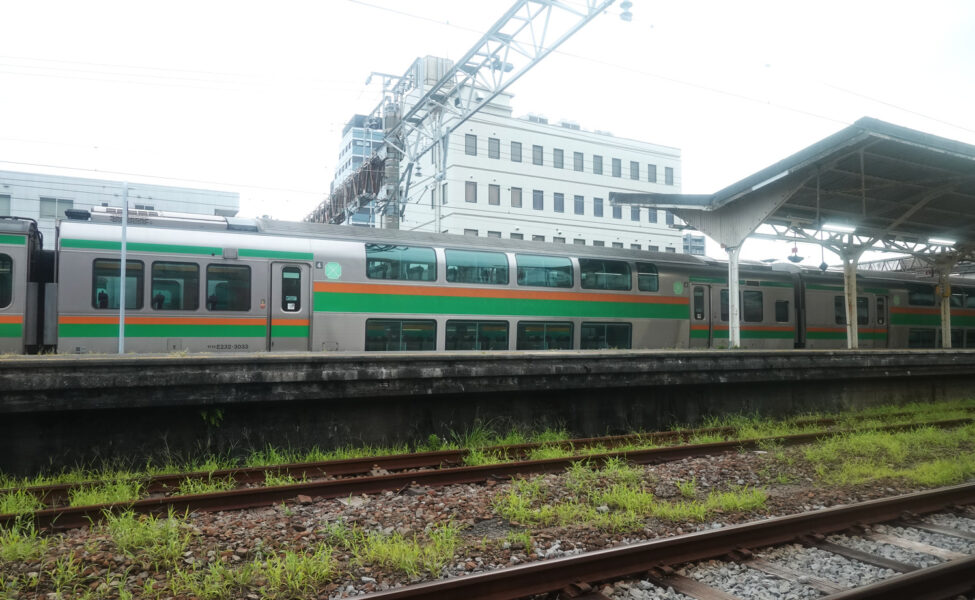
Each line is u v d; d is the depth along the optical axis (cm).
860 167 1377
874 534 562
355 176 2423
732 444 970
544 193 4394
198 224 1318
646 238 4822
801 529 551
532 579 428
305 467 782
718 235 1627
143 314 1234
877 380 1507
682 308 1873
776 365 1283
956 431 1118
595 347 1705
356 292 1408
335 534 541
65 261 1190
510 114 4309
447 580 408
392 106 2228
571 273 1681
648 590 440
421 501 661
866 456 916
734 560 495
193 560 479
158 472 784
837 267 2433
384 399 944
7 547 484
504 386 986
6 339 1165
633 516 591
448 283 1506
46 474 747
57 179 3550
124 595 415
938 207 1783
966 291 2709
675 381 1153
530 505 644
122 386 744
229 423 845
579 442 985
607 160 4688
